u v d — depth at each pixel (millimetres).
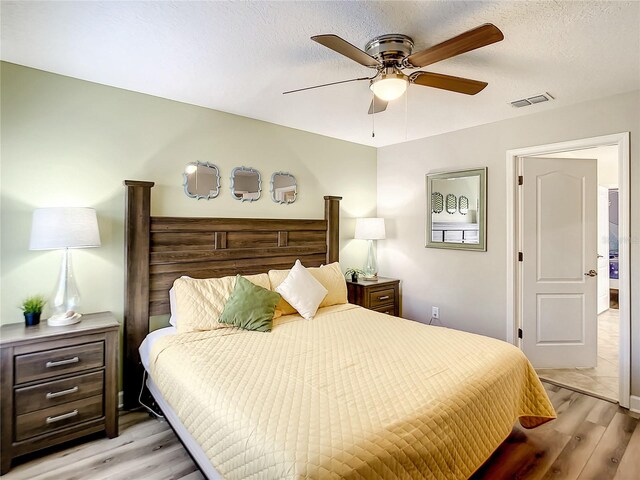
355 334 2404
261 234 3389
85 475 1914
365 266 4434
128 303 2602
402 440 1279
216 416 1481
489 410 1724
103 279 2607
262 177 3473
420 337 2330
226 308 2576
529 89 2613
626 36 1873
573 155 4715
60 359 2094
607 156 4777
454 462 1461
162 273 2791
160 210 2863
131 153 2715
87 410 2184
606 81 2469
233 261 3191
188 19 1758
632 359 2635
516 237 3338
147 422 2455
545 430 2354
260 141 3447
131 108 2707
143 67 2303
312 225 3805
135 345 2629
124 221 2662
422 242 4066
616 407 2660
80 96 2494
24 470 1954
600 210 5336
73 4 1637
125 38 1945
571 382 3088
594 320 3396
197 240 2975
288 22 1776
